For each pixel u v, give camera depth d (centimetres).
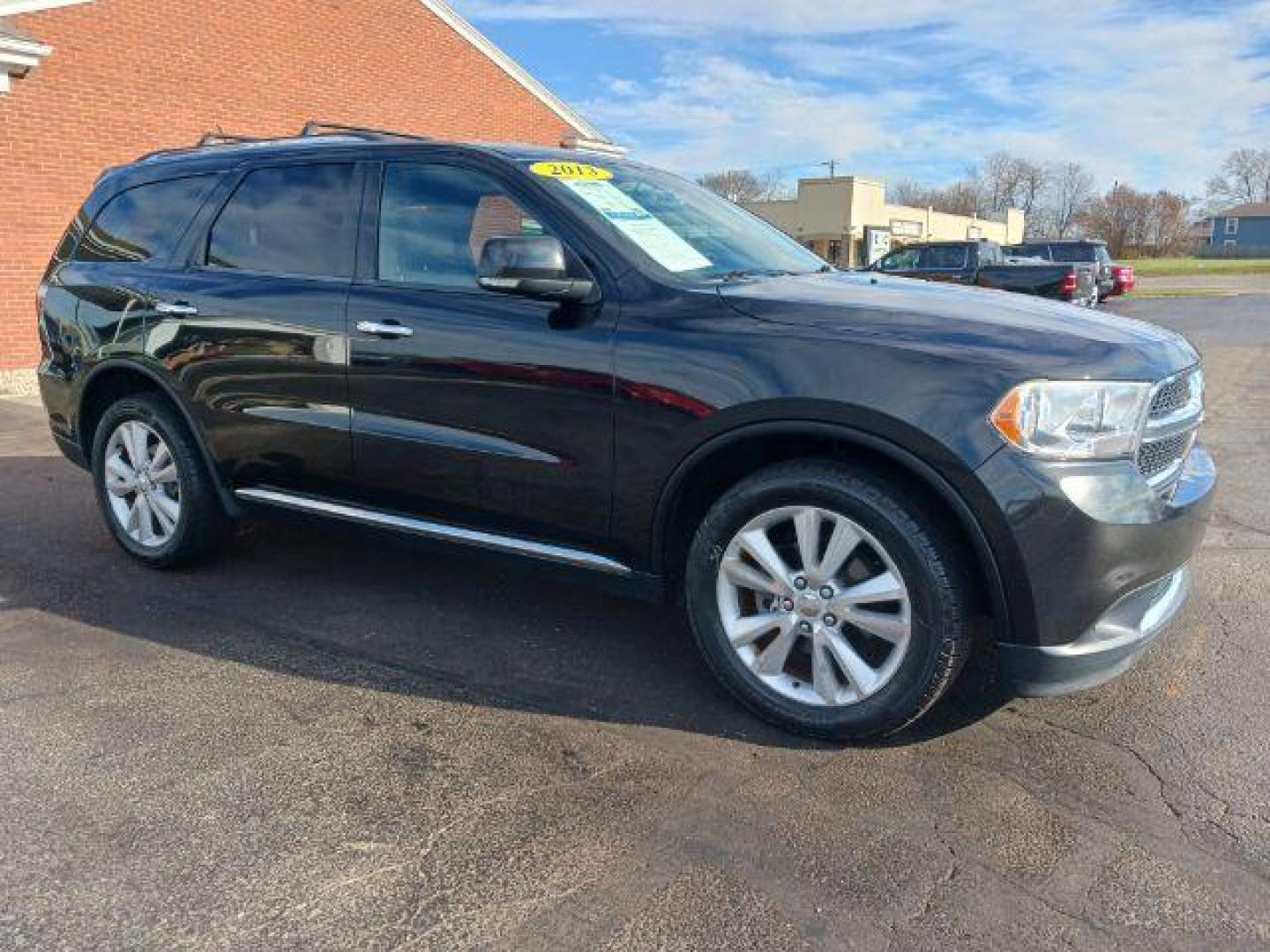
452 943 219
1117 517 270
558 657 368
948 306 312
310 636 386
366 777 285
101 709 325
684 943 219
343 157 394
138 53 1184
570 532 338
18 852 250
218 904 231
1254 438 780
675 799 274
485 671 356
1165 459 298
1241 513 562
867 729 295
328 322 376
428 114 1631
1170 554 286
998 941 219
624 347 314
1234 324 1938
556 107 1888
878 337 287
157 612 409
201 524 441
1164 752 297
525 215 344
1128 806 270
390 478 371
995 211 9850
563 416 326
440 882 239
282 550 488
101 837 256
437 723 317
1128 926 223
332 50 1450
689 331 307
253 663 361
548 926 224
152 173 459
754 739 307
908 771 288
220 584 441
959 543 283
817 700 301
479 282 320
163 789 278
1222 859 247
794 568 305
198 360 414
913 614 283
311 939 220
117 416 454
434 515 370
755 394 291
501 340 335
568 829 261
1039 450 267
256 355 396
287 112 1391
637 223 350
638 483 318
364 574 455
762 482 300
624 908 230
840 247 4700
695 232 372
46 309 481
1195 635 383
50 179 1108
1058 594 271
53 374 479
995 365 272
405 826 262
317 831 259
